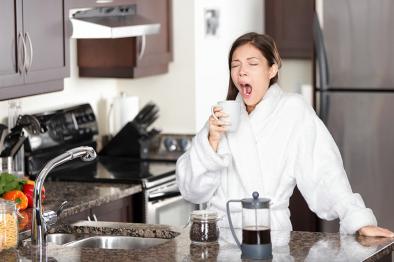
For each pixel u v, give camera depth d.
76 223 3.51
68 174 4.79
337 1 5.82
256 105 3.47
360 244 3.03
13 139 4.46
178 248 3.01
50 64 4.41
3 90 4.07
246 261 2.81
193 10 5.64
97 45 5.32
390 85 5.76
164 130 5.77
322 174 3.36
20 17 4.14
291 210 5.26
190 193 3.41
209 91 5.89
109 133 5.61
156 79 5.75
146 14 5.31
